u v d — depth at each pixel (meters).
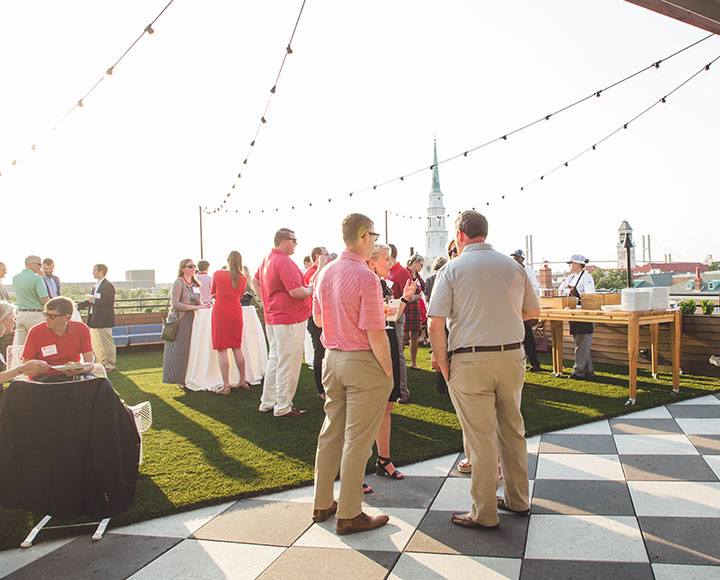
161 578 2.28
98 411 2.78
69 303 3.48
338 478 3.48
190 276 6.60
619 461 3.49
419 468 3.53
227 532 2.69
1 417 2.72
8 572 2.38
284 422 4.77
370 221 2.76
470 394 2.60
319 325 3.03
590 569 2.21
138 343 10.45
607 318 5.20
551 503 2.90
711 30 3.20
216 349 6.08
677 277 56.25
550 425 4.31
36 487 2.71
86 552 2.54
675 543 2.40
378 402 2.66
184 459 3.77
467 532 2.60
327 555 2.43
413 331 7.23
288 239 5.00
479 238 2.76
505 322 2.58
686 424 4.28
